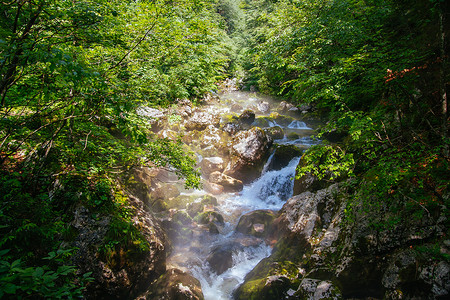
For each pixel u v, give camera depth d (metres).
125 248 4.59
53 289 1.77
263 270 5.38
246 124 14.48
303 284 4.61
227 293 5.23
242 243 6.48
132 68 4.91
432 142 4.23
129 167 5.56
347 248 4.62
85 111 3.97
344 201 5.47
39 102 3.75
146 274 4.92
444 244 3.48
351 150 6.26
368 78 4.70
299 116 16.97
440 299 3.25
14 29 2.51
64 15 2.83
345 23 5.42
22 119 3.74
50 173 4.59
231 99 20.77
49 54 2.20
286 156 10.22
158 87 5.83
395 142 4.70
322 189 6.27
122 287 4.41
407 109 5.04
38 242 3.77
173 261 5.86
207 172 10.29
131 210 5.35
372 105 6.30
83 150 4.68
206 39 6.91
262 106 19.19
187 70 6.35
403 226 4.07
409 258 3.79
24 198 3.76
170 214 7.39
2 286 1.50
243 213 8.27
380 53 4.36
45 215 3.88
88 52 3.95
